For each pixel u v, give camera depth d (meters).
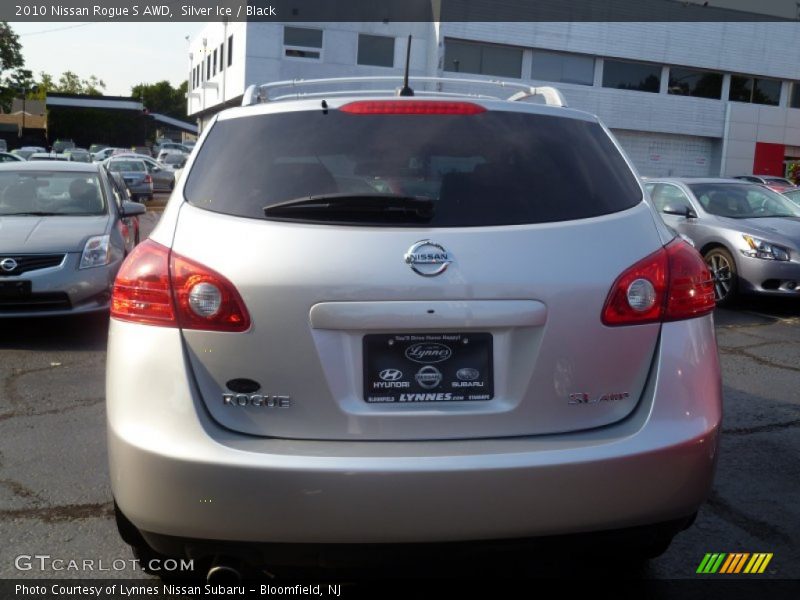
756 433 4.71
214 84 40.91
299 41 32.81
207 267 2.32
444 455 2.21
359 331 2.29
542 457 2.21
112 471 2.37
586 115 2.87
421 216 2.37
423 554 2.24
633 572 3.05
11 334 7.07
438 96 3.27
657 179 10.54
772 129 38.06
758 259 8.50
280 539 2.21
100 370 5.93
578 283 2.32
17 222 7.18
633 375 2.37
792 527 3.46
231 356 2.29
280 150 2.59
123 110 65.75
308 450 2.23
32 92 83.00
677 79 36.47
